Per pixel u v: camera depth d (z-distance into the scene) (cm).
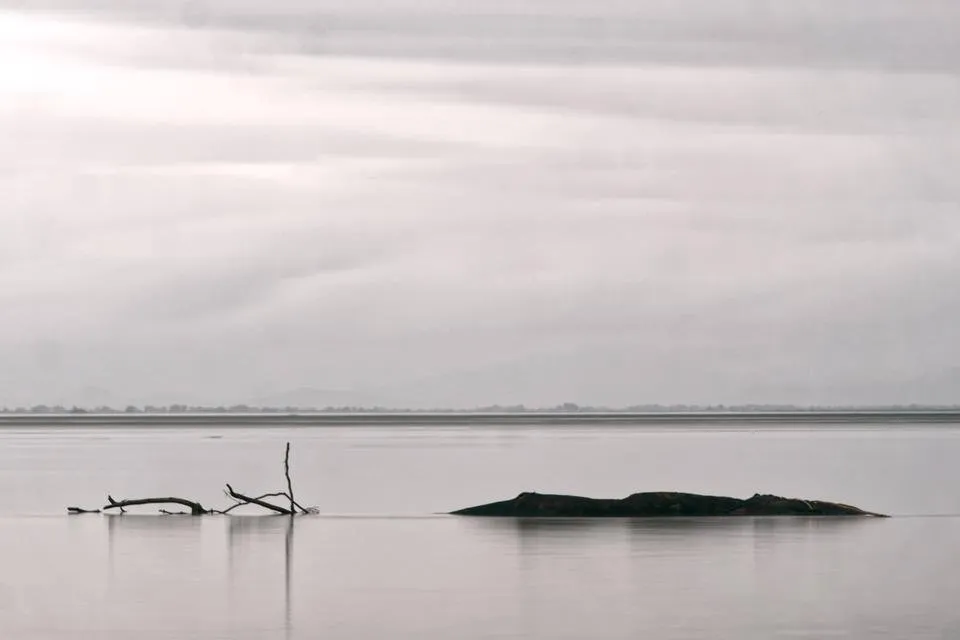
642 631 4384
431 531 7431
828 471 13288
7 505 9456
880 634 4322
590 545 6675
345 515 8556
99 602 4988
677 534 7150
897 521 7881
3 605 4925
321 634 4362
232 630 4425
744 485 11319
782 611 4719
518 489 10956
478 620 4591
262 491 10800
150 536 7244
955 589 5212
